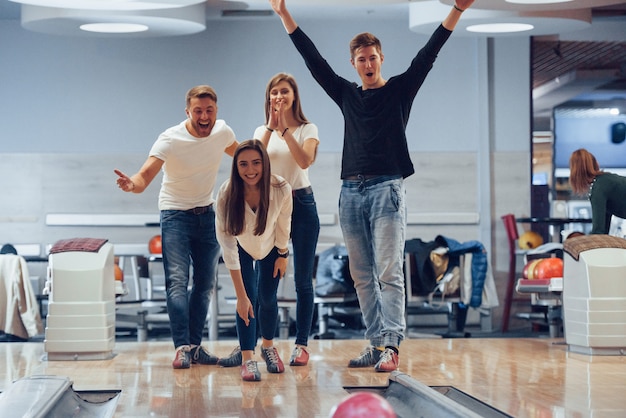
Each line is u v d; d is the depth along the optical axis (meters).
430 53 5.31
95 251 6.35
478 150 11.42
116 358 6.30
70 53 11.15
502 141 11.48
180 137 5.62
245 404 4.27
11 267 8.86
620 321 6.25
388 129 5.34
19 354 6.64
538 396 4.45
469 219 11.35
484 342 7.15
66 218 11.05
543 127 17.56
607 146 17.03
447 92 11.42
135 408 4.19
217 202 5.00
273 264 5.29
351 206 5.44
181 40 11.23
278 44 11.32
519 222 10.88
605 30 11.91
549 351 6.49
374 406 2.55
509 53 11.50
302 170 5.47
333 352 6.44
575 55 13.87
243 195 4.95
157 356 6.41
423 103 11.42
